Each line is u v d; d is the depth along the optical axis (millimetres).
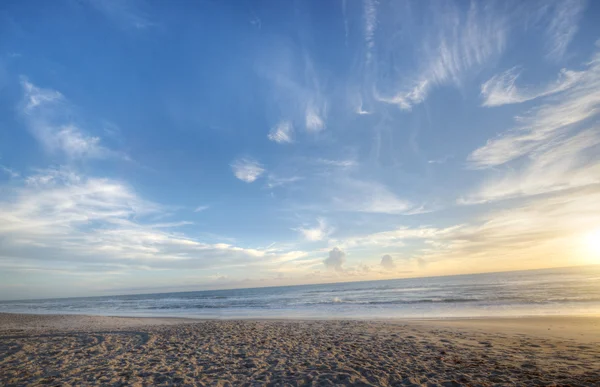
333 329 13383
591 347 8203
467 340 9945
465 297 30203
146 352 9281
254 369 7160
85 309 43125
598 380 5559
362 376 6410
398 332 12086
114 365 7723
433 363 7207
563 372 6105
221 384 6113
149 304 49125
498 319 14836
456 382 5805
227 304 41000
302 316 22062
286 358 8180
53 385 6164
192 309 34375
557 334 10375
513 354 7785
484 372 6336
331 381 6145
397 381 6031
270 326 14875
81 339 11820
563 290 30641
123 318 23469
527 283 45281
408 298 33875
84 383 6250
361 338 10930
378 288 66438
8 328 17016
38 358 8664
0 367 7750
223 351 9211
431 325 13734
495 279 69875
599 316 14070
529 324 12828
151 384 6148
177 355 8797
